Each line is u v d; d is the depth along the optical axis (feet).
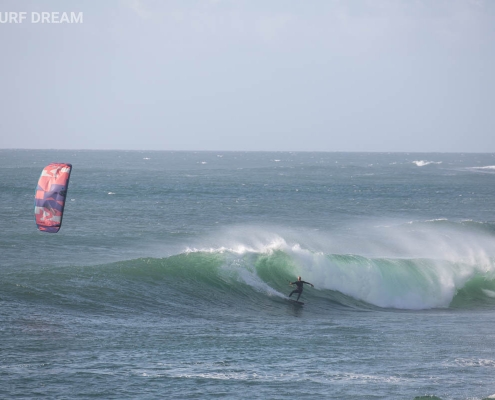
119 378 149.28
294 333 212.23
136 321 215.51
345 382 152.56
